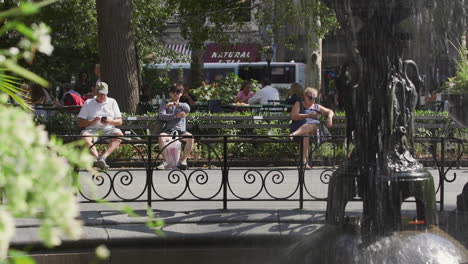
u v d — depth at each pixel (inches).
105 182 448.1
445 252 228.1
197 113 652.7
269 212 311.4
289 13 840.3
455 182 448.5
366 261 225.1
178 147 474.9
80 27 1045.8
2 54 68.5
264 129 623.8
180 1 871.1
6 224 60.2
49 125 595.8
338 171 240.4
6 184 62.7
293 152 560.1
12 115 64.6
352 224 235.0
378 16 227.0
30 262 63.0
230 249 276.8
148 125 609.6
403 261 224.2
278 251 276.2
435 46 251.8
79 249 264.7
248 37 962.7
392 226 233.0
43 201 62.3
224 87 948.6
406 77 235.5
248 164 559.8
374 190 231.9
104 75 687.7
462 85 293.3
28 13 66.9
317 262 234.4
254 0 898.7
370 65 231.3
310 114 516.4
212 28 897.5
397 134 234.8
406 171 233.1
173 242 273.3
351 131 238.7
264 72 1513.3
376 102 231.9
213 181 468.1
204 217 300.4
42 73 1111.0
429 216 237.8
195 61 1210.0
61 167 64.6
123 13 685.3
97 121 463.2
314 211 315.3
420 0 228.5
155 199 364.2
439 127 548.7
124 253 269.7
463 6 243.8
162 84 1180.5
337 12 233.5
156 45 1166.3
